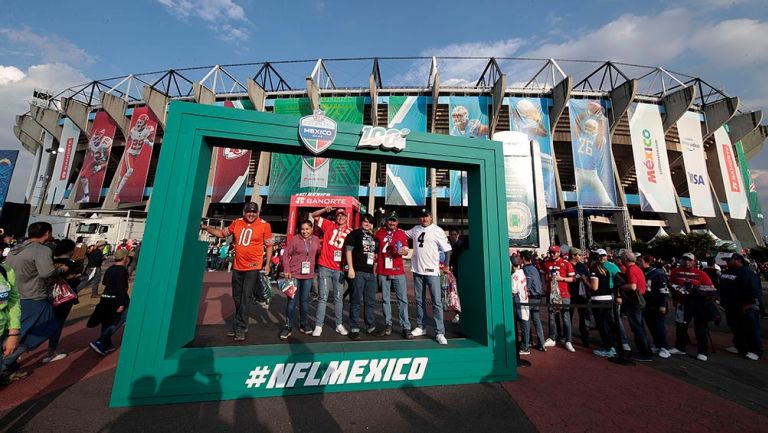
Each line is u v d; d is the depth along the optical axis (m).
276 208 36.47
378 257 4.78
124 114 34.53
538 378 3.88
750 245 34.94
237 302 4.32
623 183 37.84
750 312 5.14
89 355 4.32
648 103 30.50
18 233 9.71
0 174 9.56
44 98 40.38
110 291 4.33
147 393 2.92
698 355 4.96
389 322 4.75
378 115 33.94
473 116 30.67
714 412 3.08
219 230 4.35
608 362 4.64
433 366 3.55
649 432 2.67
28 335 3.50
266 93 33.22
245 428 2.56
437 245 4.45
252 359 3.17
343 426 2.63
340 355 3.36
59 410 2.79
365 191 32.12
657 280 5.36
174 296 3.15
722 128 34.59
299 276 4.69
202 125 3.48
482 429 2.64
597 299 5.19
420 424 2.70
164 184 3.26
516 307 5.05
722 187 34.78
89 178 33.31
